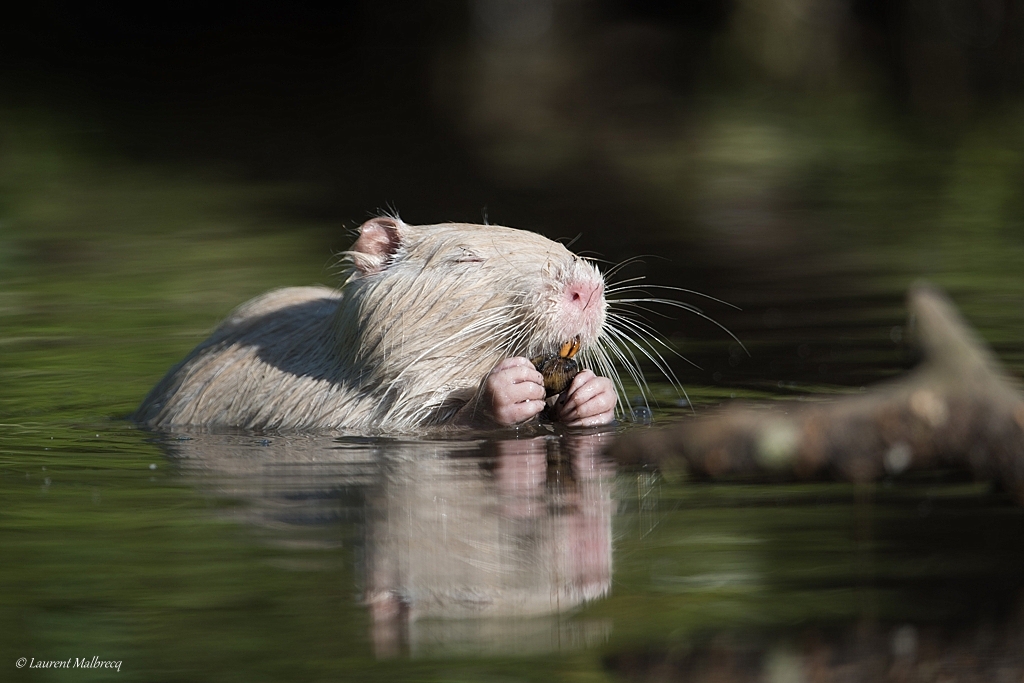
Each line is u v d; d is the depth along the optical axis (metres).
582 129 31.33
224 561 6.61
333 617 5.95
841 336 12.86
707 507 7.33
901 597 5.95
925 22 42.09
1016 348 11.60
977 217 20.11
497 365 9.62
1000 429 6.34
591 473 8.10
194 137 30.73
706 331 13.33
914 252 17.36
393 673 5.40
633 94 37.25
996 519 6.95
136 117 33.78
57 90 38.12
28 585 6.32
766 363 11.81
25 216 21.67
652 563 6.45
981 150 26.50
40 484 8.16
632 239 18.80
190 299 15.52
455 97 37.16
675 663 5.41
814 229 19.50
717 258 17.41
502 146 28.89
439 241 9.98
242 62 44.88
